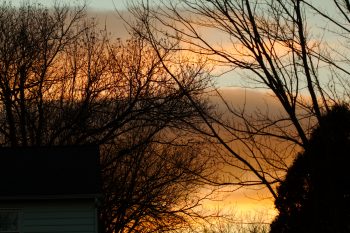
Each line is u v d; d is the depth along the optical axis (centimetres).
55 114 3447
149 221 3031
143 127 3100
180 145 2838
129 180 3095
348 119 1220
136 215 3014
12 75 3416
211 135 1213
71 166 2189
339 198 1252
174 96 2627
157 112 2784
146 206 2986
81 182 2069
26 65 3416
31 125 3450
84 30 3459
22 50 3416
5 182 2062
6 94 3356
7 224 1995
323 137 1219
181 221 2984
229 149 1209
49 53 3459
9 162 2223
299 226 1291
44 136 3431
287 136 1214
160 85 3050
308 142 1200
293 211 1298
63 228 2025
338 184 1248
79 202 2052
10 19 3497
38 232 2006
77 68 3406
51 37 3475
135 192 3030
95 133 3186
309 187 1267
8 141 3481
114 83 3247
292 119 1192
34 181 2077
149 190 3002
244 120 1211
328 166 1229
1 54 3406
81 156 2283
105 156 3128
